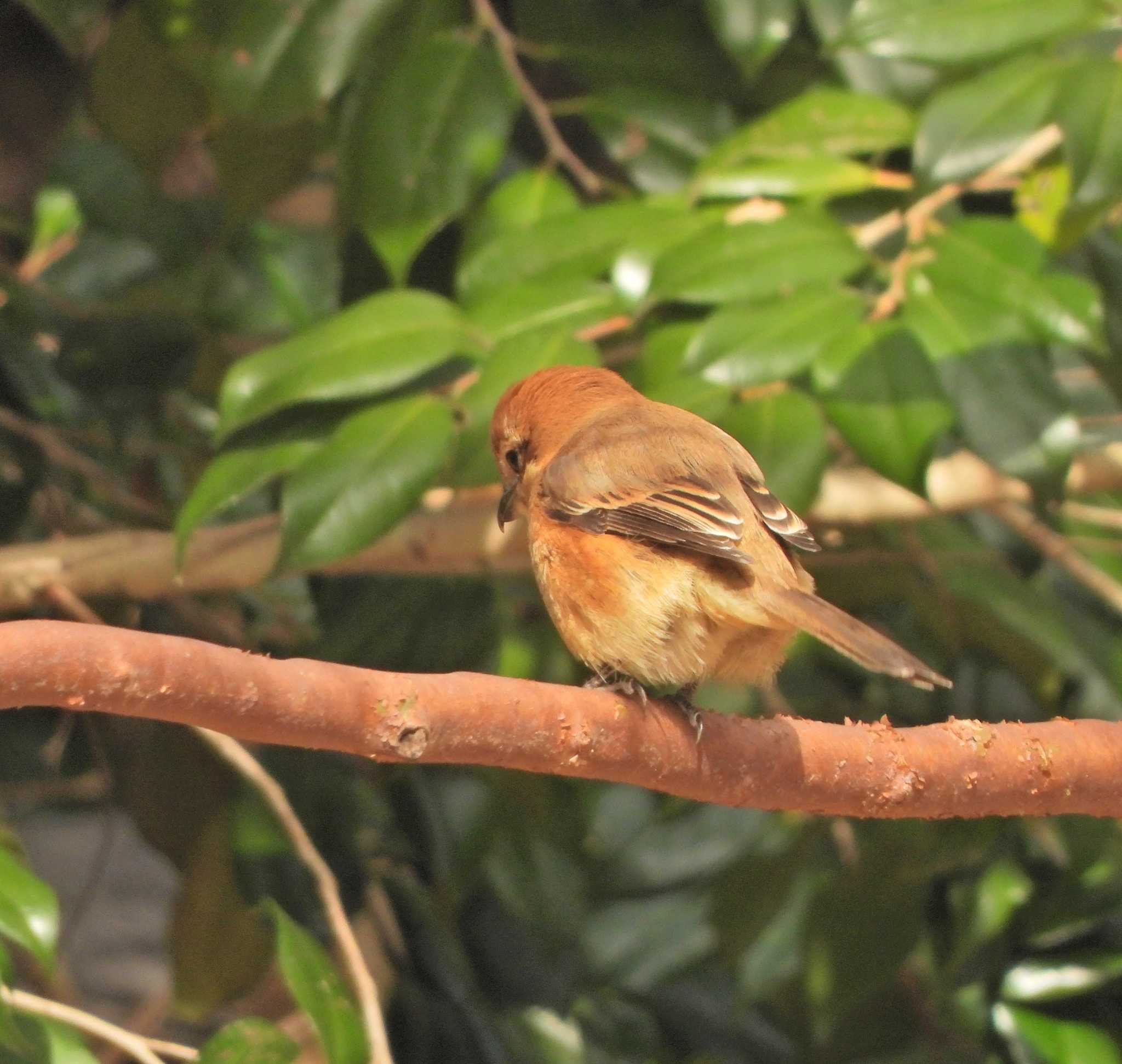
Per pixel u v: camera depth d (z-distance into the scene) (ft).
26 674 16.07
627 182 37.19
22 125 42.75
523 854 35.50
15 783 41.32
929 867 33.27
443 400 27.20
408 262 31.09
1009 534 38.09
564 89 38.06
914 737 21.18
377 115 31.42
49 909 22.07
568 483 23.07
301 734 17.60
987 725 21.54
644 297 27.73
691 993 39.29
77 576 32.94
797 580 22.68
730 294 26.73
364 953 38.47
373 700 17.89
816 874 37.32
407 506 25.96
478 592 35.50
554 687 19.61
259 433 27.91
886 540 36.22
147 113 35.27
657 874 37.50
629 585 22.18
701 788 20.51
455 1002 37.01
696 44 33.50
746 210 29.78
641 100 33.35
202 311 38.75
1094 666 37.42
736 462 23.93
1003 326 26.30
